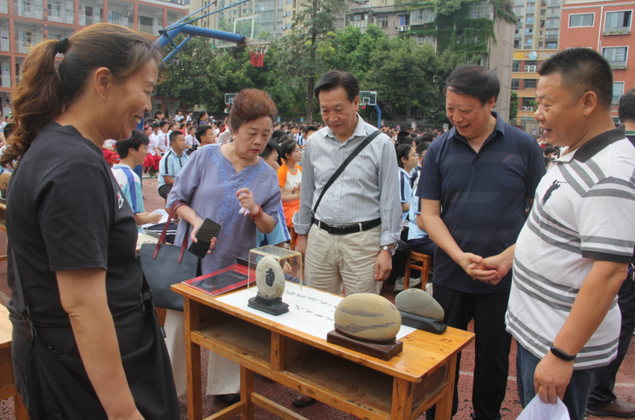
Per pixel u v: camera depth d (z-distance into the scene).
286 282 2.01
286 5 57.47
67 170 1.03
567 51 1.50
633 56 29.61
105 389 1.10
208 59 38.28
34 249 1.09
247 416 2.29
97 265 1.05
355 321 1.45
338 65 44.59
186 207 2.40
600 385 2.61
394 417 1.38
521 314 1.66
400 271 4.31
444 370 1.59
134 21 34.28
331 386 1.58
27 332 1.14
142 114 1.26
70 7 30.89
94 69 1.13
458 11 47.69
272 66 40.22
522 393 1.73
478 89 2.02
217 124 21.84
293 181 5.15
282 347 1.67
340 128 2.43
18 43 28.89
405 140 5.79
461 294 2.29
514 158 2.15
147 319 1.36
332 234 2.57
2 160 1.18
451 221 2.26
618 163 1.38
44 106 1.12
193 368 2.03
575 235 1.47
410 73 40.22
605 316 1.45
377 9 54.66
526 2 84.31
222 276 2.11
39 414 1.19
